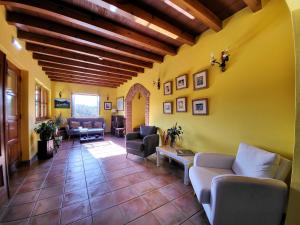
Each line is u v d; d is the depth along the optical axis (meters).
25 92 3.13
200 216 1.67
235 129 2.16
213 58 2.34
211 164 2.02
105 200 1.93
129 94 5.68
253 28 1.94
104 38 2.86
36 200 1.90
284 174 1.42
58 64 4.20
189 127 3.01
